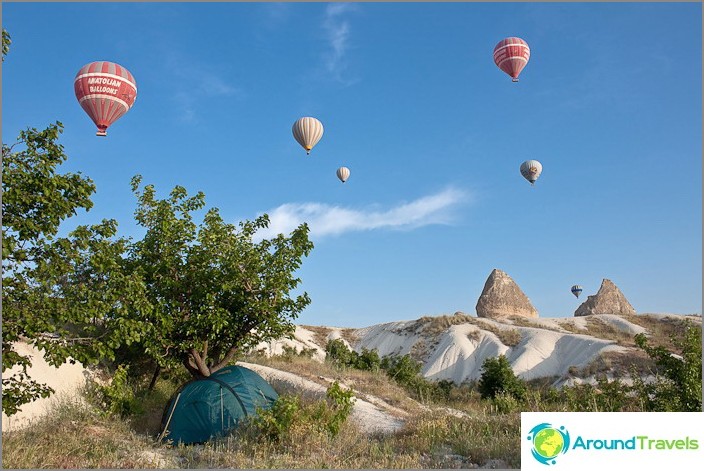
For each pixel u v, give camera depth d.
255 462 9.38
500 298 89.38
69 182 9.23
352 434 11.99
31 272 8.81
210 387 13.60
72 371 14.83
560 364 50.31
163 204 15.88
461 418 12.43
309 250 16.41
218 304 15.20
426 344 64.38
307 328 73.31
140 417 14.26
